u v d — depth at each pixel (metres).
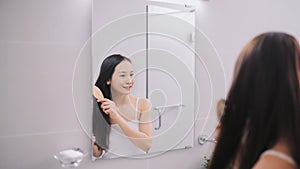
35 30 1.33
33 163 1.36
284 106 0.66
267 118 0.67
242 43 1.90
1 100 1.29
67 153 1.30
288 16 2.07
